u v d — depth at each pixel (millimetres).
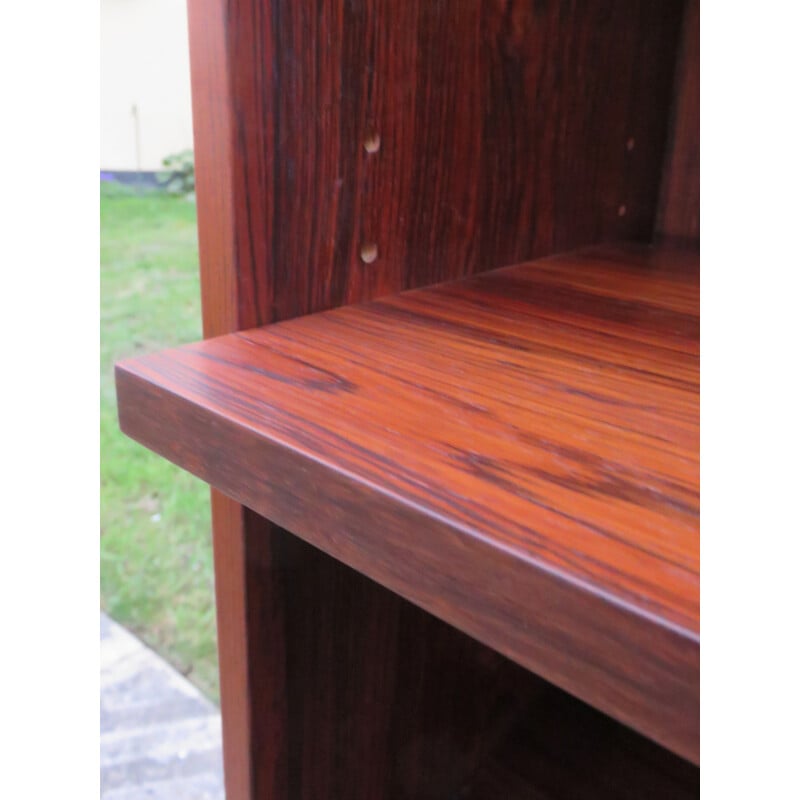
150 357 284
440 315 350
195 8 291
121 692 988
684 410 244
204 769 857
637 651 148
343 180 338
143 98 2496
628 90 528
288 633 385
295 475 212
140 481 1529
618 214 558
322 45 312
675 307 378
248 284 316
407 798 505
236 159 297
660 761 560
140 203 2541
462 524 174
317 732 421
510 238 460
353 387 258
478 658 541
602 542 168
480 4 383
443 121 382
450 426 228
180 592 1201
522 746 577
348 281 358
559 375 276
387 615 444
